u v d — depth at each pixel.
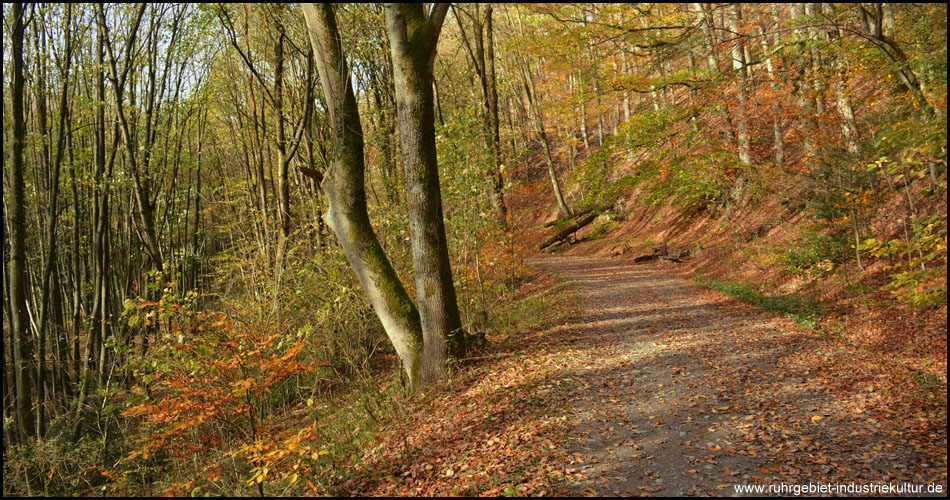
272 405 10.07
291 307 10.84
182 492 6.46
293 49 13.92
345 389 10.27
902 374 6.57
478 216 11.98
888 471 4.46
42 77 11.95
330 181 9.10
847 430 5.32
